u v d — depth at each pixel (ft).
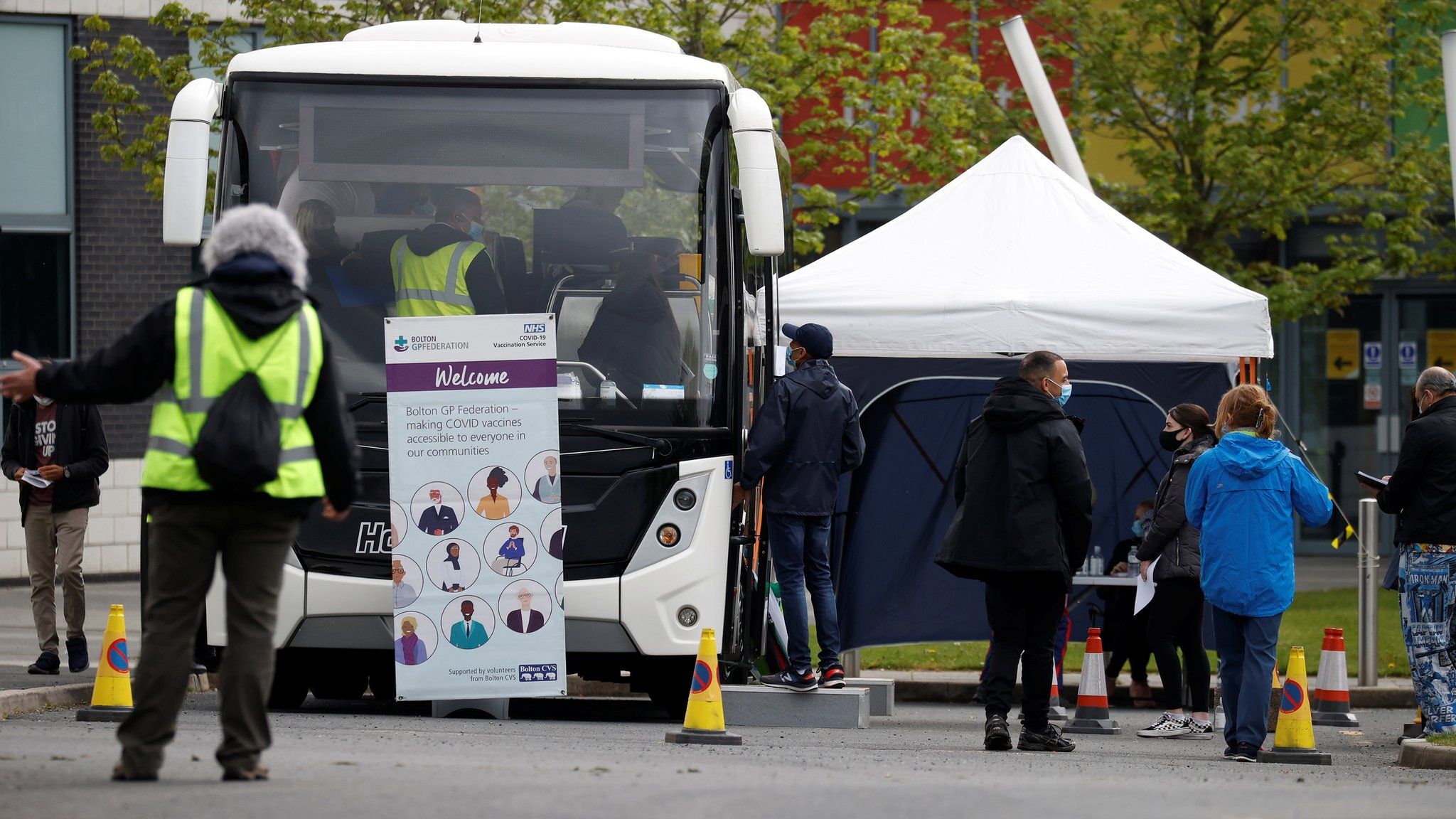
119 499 263.49
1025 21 278.46
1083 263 149.59
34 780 69.77
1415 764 109.91
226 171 115.03
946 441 164.76
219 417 66.49
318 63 116.16
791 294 145.69
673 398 113.29
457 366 111.86
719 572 113.19
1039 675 108.27
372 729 104.22
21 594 241.55
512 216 114.83
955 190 159.22
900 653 187.11
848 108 280.72
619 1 238.68
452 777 74.28
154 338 67.05
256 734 70.03
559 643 111.14
